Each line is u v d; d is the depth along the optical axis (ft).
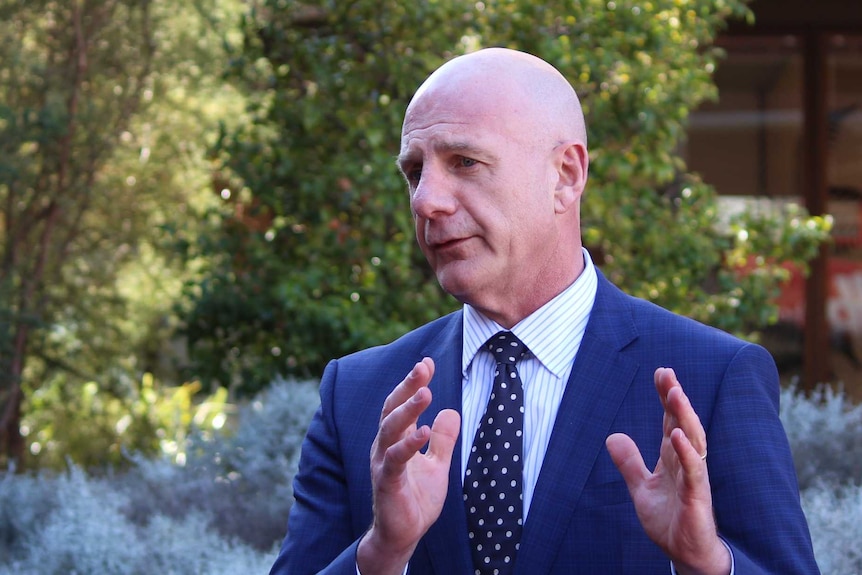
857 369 23.11
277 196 16.74
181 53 18.76
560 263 5.78
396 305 15.80
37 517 12.39
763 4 22.97
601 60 15.55
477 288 5.59
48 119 17.02
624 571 5.19
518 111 5.49
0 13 17.83
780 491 5.12
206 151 17.53
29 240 19.06
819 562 9.14
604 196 15.70
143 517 12.19
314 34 16.90
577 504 5.32
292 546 5.85
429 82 5.63
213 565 10.20
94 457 18.56
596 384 5.59
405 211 15.46
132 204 19.58
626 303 5.95
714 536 4.49
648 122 15.55
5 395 17.48
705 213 16.72
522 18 15.66
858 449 12.12
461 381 5.90
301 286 15.38
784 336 23.32
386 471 4.65
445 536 5.48
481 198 5.43
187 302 18.42
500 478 5.50
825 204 23.24
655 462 5.34
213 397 19.43
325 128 16.74
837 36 23.25
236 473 12.93
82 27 18.56
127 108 18.79
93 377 19.42
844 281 23.24
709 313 16.46
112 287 19.77
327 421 6.15
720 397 5.39
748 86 23.35
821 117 23.24
